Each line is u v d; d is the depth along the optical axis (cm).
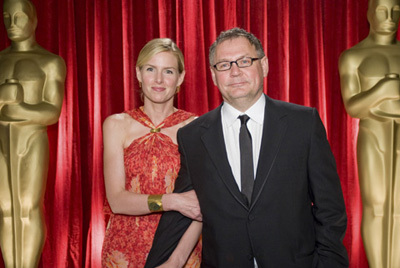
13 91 247
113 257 176
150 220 177
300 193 130
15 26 260
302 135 132
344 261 128
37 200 260
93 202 284
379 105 249
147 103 188
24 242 256
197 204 153
